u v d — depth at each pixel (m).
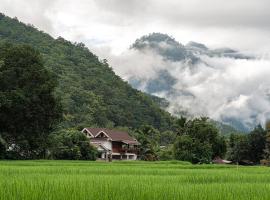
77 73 167.88
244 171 32.56
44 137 60.38
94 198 11.04
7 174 20.20
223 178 22.28
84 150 69.19
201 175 23.41
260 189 14.92
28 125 58.31
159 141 136.75
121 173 25.38
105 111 144.25
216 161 92.62
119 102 159.00
